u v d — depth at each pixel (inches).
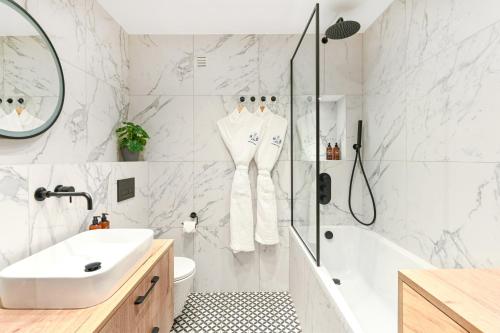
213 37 87.4
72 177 53.5
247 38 87.5
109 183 66.5
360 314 63.9
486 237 43.7
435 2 55.1
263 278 88.7
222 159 88.0
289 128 88.7
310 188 65.2
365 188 87.4
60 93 52.4
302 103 73.4
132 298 38.2
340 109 93.4
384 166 76.4
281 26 83.0
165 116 87.5
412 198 63.6
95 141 66.6
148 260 47.6
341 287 77.9
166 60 87.2
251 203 85.1
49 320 29.7
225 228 88.6
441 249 54.0
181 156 87.9
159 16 76.3
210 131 87.9
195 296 86.2
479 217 45.1
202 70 87.5
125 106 83.9
